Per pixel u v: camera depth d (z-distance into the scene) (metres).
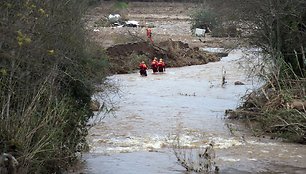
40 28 14.01
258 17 32.72
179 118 29.08
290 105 24.81
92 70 22.52
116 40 67.38
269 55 32.44
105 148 21.05
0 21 11.96
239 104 33.53
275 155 20.31
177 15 146.75
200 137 23.88
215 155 20.08
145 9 157.12
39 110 15.28
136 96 37.97
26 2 13.16
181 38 88.12
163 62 57.72
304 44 30.73
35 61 14.01
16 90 14.52
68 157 16.25
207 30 91.75
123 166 17.95
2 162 12.37
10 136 13.66
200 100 36.62
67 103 16.88
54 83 17.03
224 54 71.44
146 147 21.44
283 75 28.83
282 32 31.42
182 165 18.05
